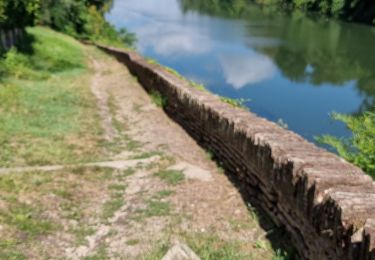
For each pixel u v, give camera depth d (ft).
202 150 29.96
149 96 48.39
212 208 21.57
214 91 74.23
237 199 22.02
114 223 21.11
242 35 146.92
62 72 64.13
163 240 18.99
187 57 109.81
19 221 20.75
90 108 44.62
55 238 19.84
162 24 183.83
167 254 16.17
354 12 189.16
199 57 109.81
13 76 53.62
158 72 46.55
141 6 266.16
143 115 41.27
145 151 31.48
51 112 41.39
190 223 20.33
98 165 28.68
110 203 23.27
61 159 30.07
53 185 25.18
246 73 90.79
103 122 39.99
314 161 16.63
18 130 35.17
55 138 34.45
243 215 20.57
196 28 168.04
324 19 195.83
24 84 50.98
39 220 21.16
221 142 26.50
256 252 17.76
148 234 19.71
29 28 87.15
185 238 19.07
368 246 11.29
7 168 27.66
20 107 41.37
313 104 68.39
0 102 41.50
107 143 34.09
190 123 33.73
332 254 13.61
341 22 185.06
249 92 74.18
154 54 115.24
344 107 67.15
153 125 37.88
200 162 27.86
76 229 20.65
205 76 87.20
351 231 12.29
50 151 31.37
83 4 131.75
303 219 15.98
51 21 114.32
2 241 19.04
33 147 31.83
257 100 69.62
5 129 34.86
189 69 95.40
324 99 71.46
